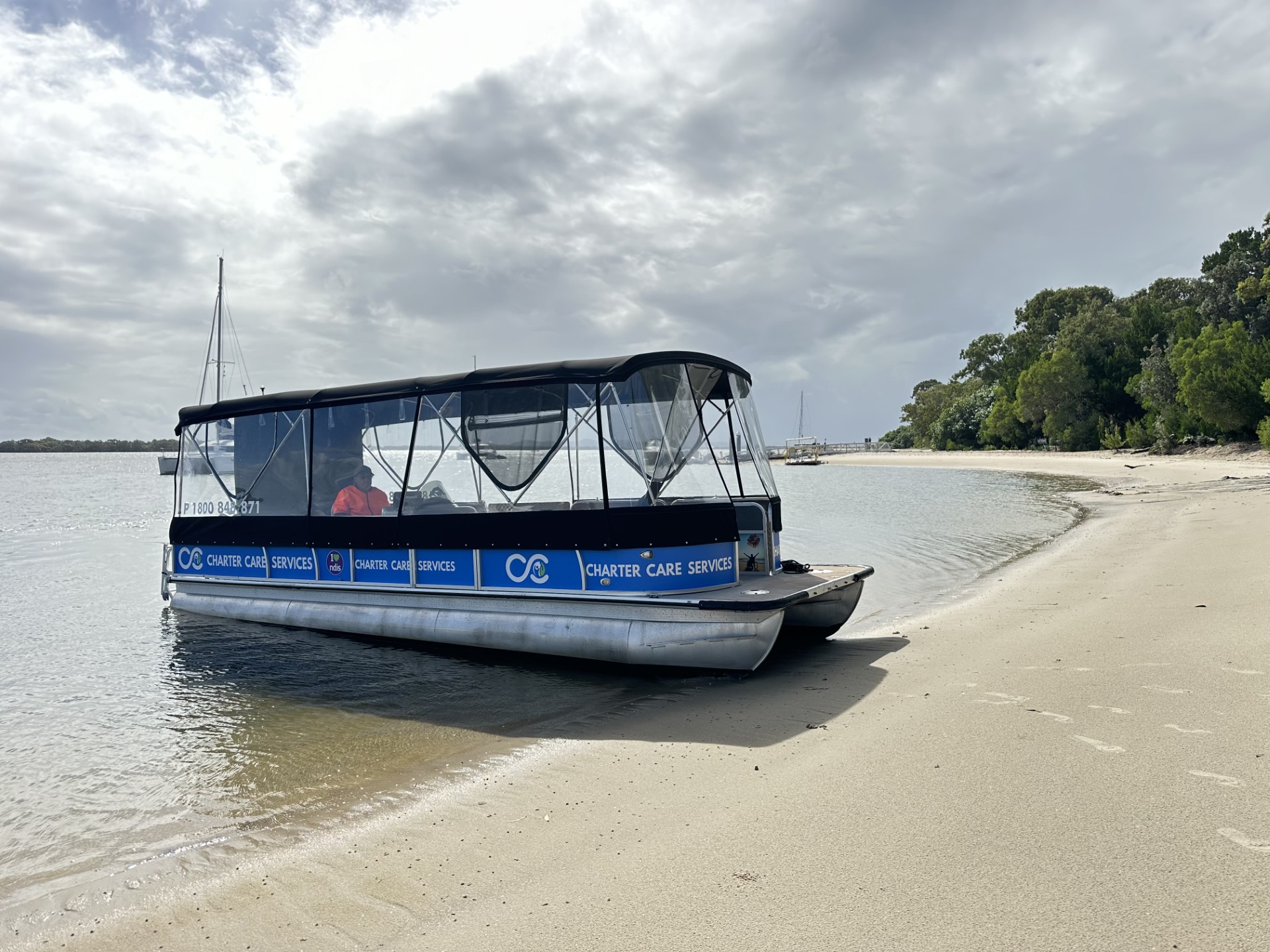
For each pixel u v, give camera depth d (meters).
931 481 50.25
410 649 10.33
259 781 6.21
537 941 3.44
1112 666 6.80
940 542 19.92
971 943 3.05
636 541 8.18
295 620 11.27
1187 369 42.56
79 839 5.37
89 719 8.02
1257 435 40.41
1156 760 4.63
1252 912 3.06
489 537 9.23
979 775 4.70
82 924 4.21
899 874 3.64
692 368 8.98
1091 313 67.75
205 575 12.57
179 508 13.03
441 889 4.14
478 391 9.45
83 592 16.70
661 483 8.41
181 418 12.87
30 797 6.12
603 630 8.33
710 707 7.05
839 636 9.74
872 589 13.79
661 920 3.49
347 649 10.45
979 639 8.62
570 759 6.05
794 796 4.72
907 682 7.12
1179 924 3.03
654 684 8.15
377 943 3.66
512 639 8.96
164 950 3.87
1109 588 10.93
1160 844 3.64
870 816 4.30
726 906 3.54
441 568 9.71
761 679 7.82
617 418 8.44
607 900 3.74
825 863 3.83
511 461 9.16
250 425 11.99
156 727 7.69
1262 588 9.37
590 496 8.56
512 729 7.07
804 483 52.78
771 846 4.08
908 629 9.80
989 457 74.00
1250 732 4.90
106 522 36.03
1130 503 25.91
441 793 5.61
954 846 3.85
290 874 4.54
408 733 7.18
